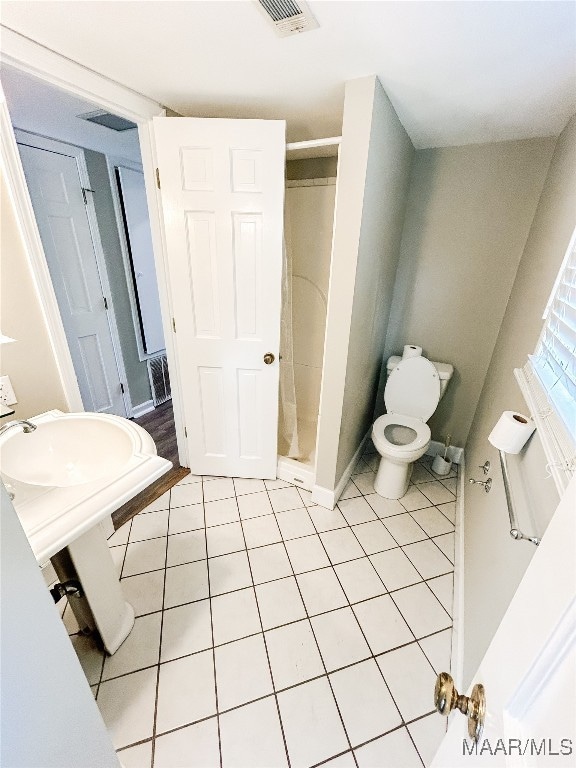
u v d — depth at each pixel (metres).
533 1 0.82
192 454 2.16
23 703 0.47
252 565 1.60
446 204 2.05
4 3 0.90
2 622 0.43
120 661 1.21
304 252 2.32
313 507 1.98
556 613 0.33
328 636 1.32
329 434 1.82
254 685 1.16
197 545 1.70
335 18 0.93
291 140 1.98
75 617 1.28
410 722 1.08
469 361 2.26
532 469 0.96
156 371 3.39
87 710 0.60
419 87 1.29
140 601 1.42
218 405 2.01
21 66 1.10
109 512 0.84
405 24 0.93
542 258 1.41
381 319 2.14
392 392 2.25
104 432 1.21
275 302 1.73
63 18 0.96
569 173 1.31
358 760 1.00
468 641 1.17
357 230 1.39
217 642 1.28
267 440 2.07
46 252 2.28
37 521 0.77
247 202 1.56
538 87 1.25
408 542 1.77
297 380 2.68
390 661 1.25
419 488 2.19
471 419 2.36
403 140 1.71
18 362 1.29
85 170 2.42
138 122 1.53
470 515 1.64
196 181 1.54
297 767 0.98
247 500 2.02
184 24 0.98
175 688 1.14
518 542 0.93
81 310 2.57
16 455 1.06
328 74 1.23
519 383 1.17
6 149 1.13
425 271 2.22
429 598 1.48
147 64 1.22
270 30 1.00
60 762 0.56
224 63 1.19
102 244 2.66
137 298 3.02
